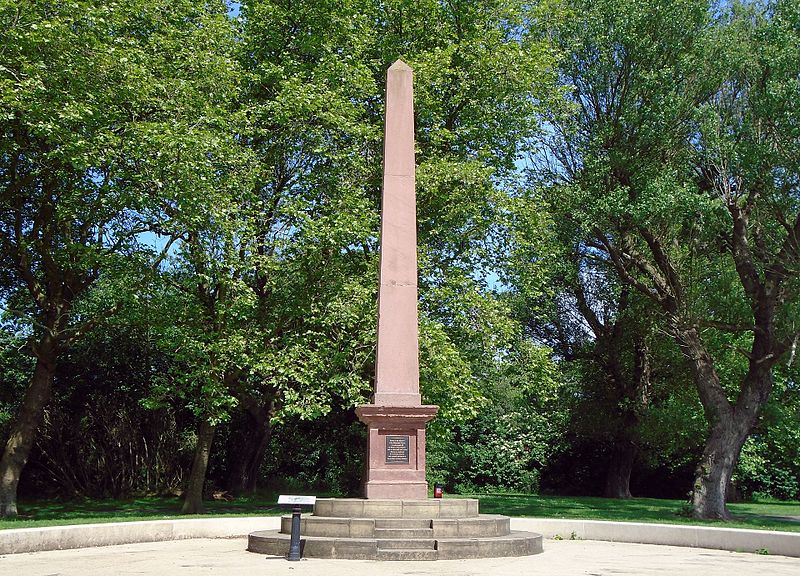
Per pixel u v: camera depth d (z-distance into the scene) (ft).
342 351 65.57
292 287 69.62
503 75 74.28
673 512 79.92
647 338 95.35
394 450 45.42
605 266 93.97
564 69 79.25
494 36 75.51
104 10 58.29
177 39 66.28
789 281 69.67
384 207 49.19
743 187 72.59
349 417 96.73
